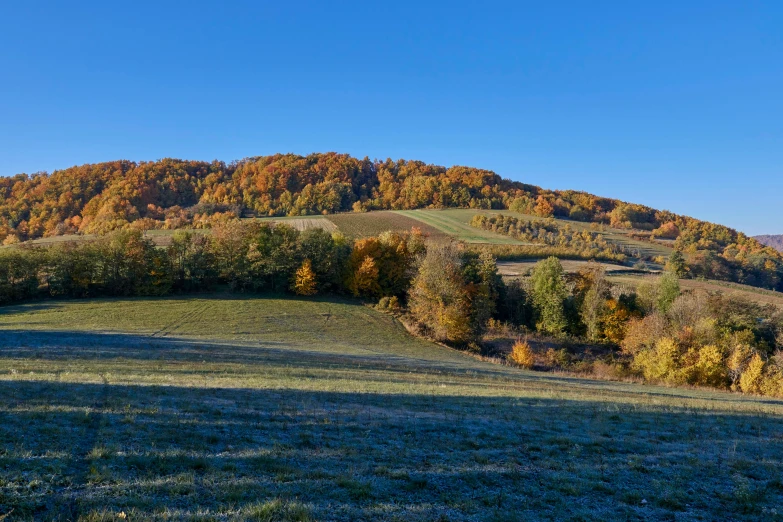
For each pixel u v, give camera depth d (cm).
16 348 2870
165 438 1117
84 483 843
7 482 803
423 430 1402
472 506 889
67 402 1356
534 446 1298
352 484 937
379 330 5869
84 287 6688
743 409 2272
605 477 1102
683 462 1252
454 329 5691
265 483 915
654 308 6334
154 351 3128
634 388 3431
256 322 5672
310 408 1580
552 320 6681
